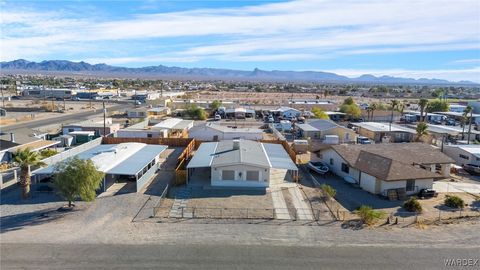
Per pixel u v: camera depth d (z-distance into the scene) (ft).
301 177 155.43
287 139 248.11
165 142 211.61
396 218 108.47
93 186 111.24
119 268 79.51
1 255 84.38
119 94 577.84
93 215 109.19
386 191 132.26
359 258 86.12
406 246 92.79
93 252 86.48
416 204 118.01
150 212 112.16
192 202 121.60
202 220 106.83
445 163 158.51
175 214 110.93
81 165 110.11
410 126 307.37
